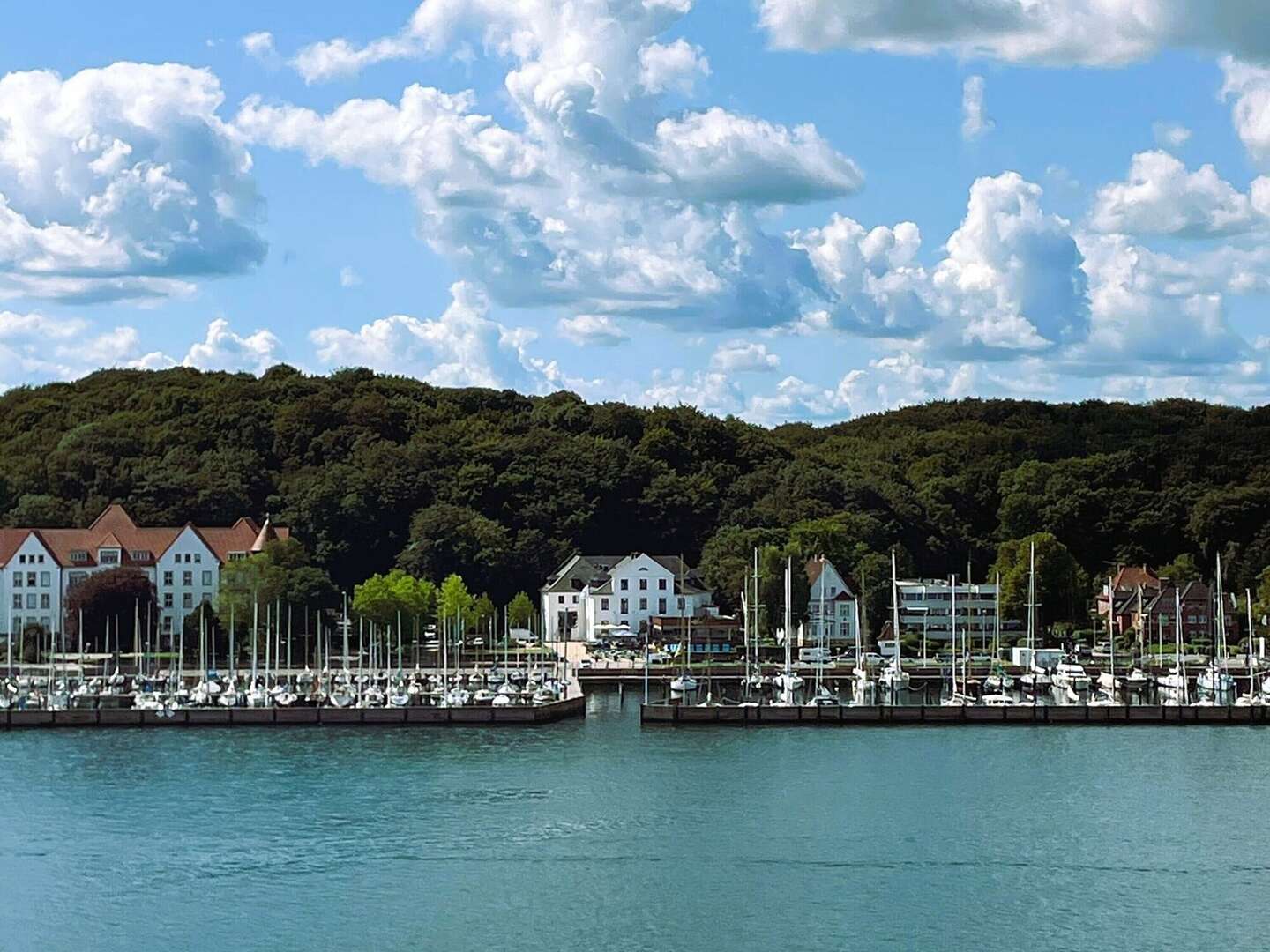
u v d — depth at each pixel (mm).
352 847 139125
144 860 135250
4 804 156250
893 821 149375
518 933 116438
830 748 188750
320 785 165250
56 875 130875
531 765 176375
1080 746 191750
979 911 121562
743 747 189875
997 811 153375
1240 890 126812
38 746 191000
